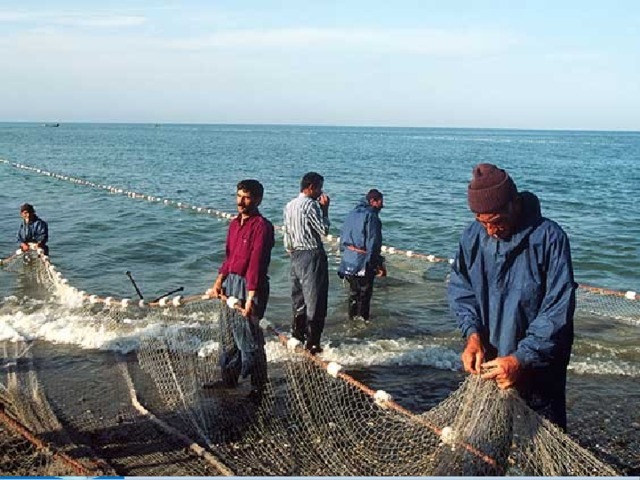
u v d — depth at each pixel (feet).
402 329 29.30
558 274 12.63
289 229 24.68
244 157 205.16
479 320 13.48
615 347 26.84
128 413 19.35
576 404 21.15
